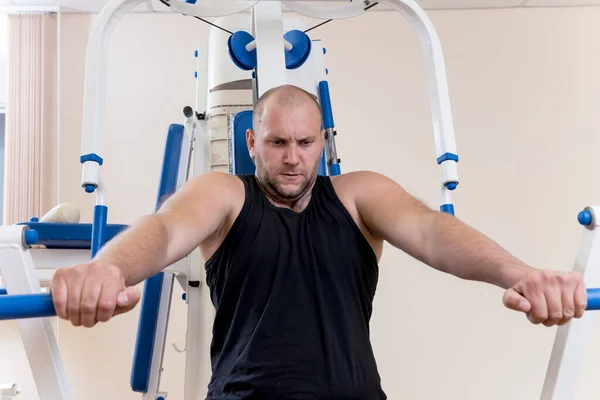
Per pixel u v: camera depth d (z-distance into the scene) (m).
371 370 1.08
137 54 2.85
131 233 0.89
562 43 2.99
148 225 0.92
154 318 1.62
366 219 1.21
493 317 2.77
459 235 1.00
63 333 2.62
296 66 1.51
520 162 2.89
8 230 1.04
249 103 1.78
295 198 1.17
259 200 1.16
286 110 1.14
